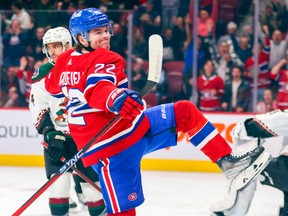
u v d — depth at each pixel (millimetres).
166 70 10172
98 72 3750
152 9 10094
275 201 7371
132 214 4027
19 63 10250
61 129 5258
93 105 3771
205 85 10070
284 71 10016
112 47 10078
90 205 5434
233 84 10070
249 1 10070
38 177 8836
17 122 9922
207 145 4164
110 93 3637
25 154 9914
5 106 10344
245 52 10031
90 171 5355
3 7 11500
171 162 9586
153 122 4129
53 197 5344
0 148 9977
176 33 10125
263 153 4176
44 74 5195
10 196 7418
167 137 4184
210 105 10086
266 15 10086
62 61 4062
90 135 3996
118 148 3941
